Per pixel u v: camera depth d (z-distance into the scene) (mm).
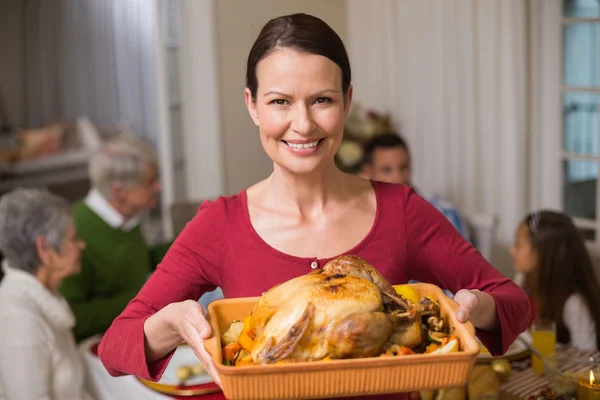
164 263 1310
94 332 2738
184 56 3891
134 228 3057
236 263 1267
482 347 1895
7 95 5395
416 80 3852
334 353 961
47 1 5203
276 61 1133
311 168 1172
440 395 1646
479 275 1285
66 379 2215
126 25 4977
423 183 3912
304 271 1241
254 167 4129
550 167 3551
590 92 3316
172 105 3975
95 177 2924
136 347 1198
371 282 1037
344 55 1172
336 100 1152
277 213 1271
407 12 3840
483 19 3508
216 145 3932
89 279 2887
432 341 1027
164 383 1971
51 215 2287
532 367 1896
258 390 917
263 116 1165
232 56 3926
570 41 3377
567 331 2578
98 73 5172
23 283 2236
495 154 3582
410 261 1298
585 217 3459
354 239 1263
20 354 2107
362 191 1305
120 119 5156
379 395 1211
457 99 3656
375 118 3896
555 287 2572
